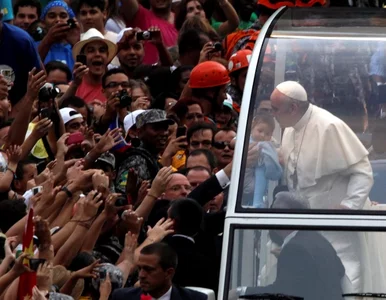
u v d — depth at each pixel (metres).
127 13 50.25
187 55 45.81
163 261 26.30
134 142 35.69
